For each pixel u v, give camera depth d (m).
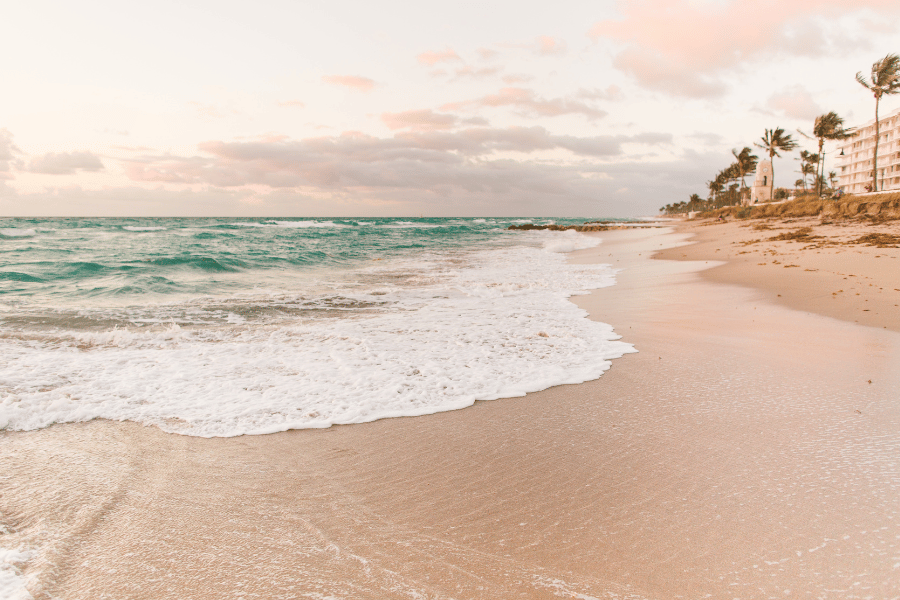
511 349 6.93
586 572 2.51
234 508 3.11
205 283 13.29
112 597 2.35
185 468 3.63
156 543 2.75
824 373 5.56
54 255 20.61
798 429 4.14
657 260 19.36
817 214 39.53
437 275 15.85
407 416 4.64
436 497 3.24
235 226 62.16
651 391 5.19
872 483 3.28
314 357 6.53
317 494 3.28
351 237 40.19
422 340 7.45
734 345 6.87
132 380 5.55
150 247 26.89
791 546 2.67
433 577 2.48
